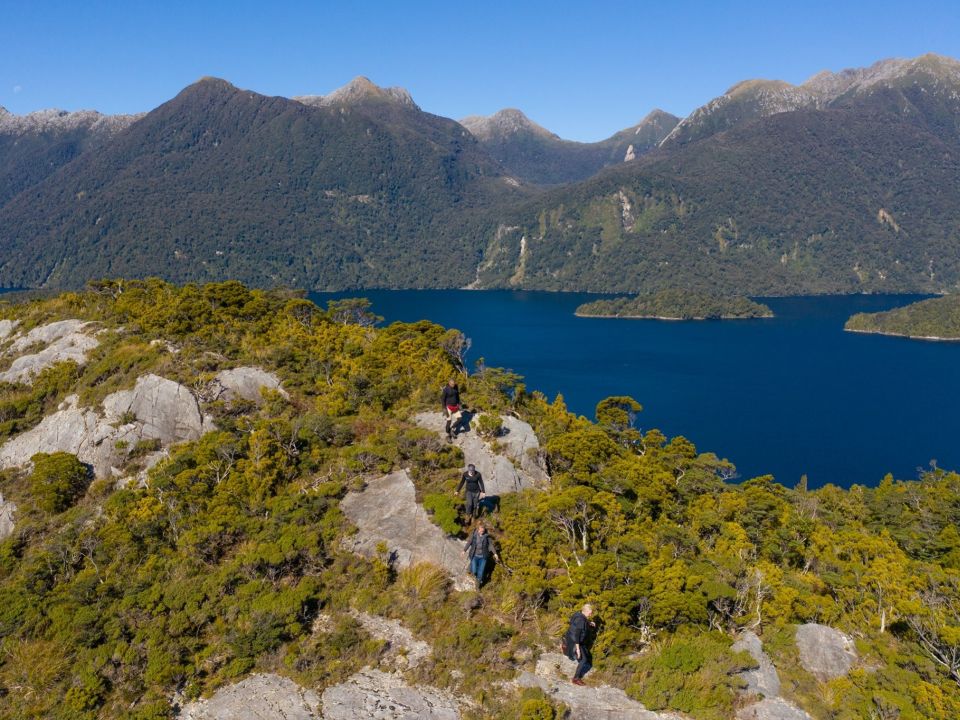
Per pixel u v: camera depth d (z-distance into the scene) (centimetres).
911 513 5538
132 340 4284
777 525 4016
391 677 1700
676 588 2114
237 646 1788
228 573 2130
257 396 3762
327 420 3284
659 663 1808
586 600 1959
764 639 2119
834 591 2920
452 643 1820
